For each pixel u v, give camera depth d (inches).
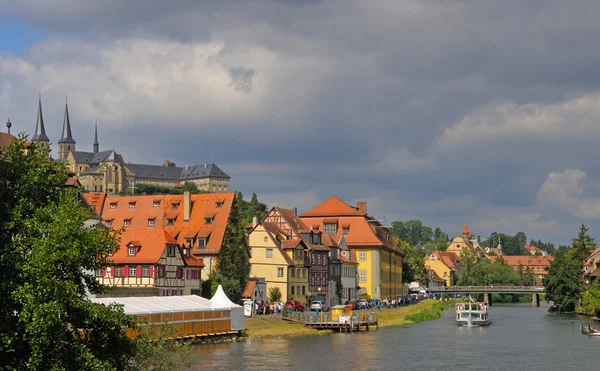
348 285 6811.0
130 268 4507.9
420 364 3230.8
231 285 4901.6
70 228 1461.6
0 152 1573.6
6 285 1411.2
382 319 5944.9
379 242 7165.4
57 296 1408.7
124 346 1601.9
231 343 3804.1
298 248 5802.2
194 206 5364.2
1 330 1357.0
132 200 5561.0
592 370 3105.3
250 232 5713.6
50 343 1400.1
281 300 5620.1
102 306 1539.1
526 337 4532.5
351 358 3358.8
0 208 1504.7
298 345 3806.6
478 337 4488.2
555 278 7396.7
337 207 7440.9
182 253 4729.3
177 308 3553.2
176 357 2214.6
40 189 1556.3
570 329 5182.1
